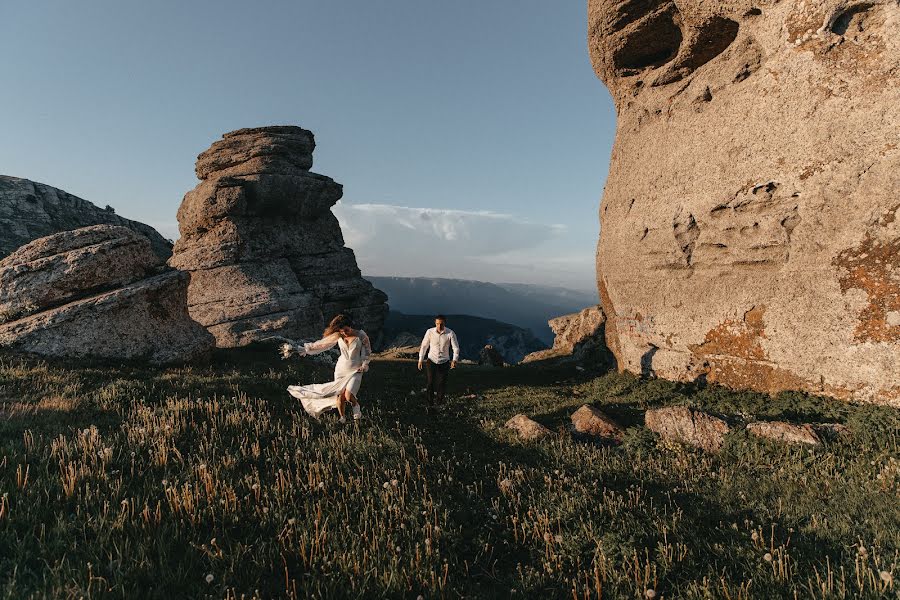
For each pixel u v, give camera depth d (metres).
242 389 9.04
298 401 8.48
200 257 42.56
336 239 55.12
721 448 6.25
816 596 2.91
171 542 3.26
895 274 7.06
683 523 4.01
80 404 6.82
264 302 40.94
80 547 3.02
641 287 12.41
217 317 39.69
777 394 8.65
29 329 10.27
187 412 6.79
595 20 12.48
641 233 12.17
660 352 11.71
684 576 3.29
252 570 3.03
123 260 12.55
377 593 2.96
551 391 12.25
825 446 5.81
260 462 5.16
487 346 25.09
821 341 8.04
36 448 4.54
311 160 54.75
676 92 11.42
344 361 7.11
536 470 5.52
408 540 3.65
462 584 3.17
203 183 47.12
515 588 3.16
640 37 11.85
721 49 10.58
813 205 8.19
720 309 10.13
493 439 7.18
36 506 3.42
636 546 3.63
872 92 7.38
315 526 3.57
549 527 4.05
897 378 6.96
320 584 2.94
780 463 5.64
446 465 5.53
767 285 9.11
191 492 3.91
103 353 10.99
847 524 3.93
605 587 3.18
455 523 4.09
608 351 16.97
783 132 8.69
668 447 6.41
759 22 9.16
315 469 4.81
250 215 46.53
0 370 8.43
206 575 2.86
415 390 12.05
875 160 7.32
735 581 3.17
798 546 3.63
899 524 3.84
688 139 10.88
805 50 8.25
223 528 3.53
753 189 9.20
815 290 8.19
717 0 9.66
